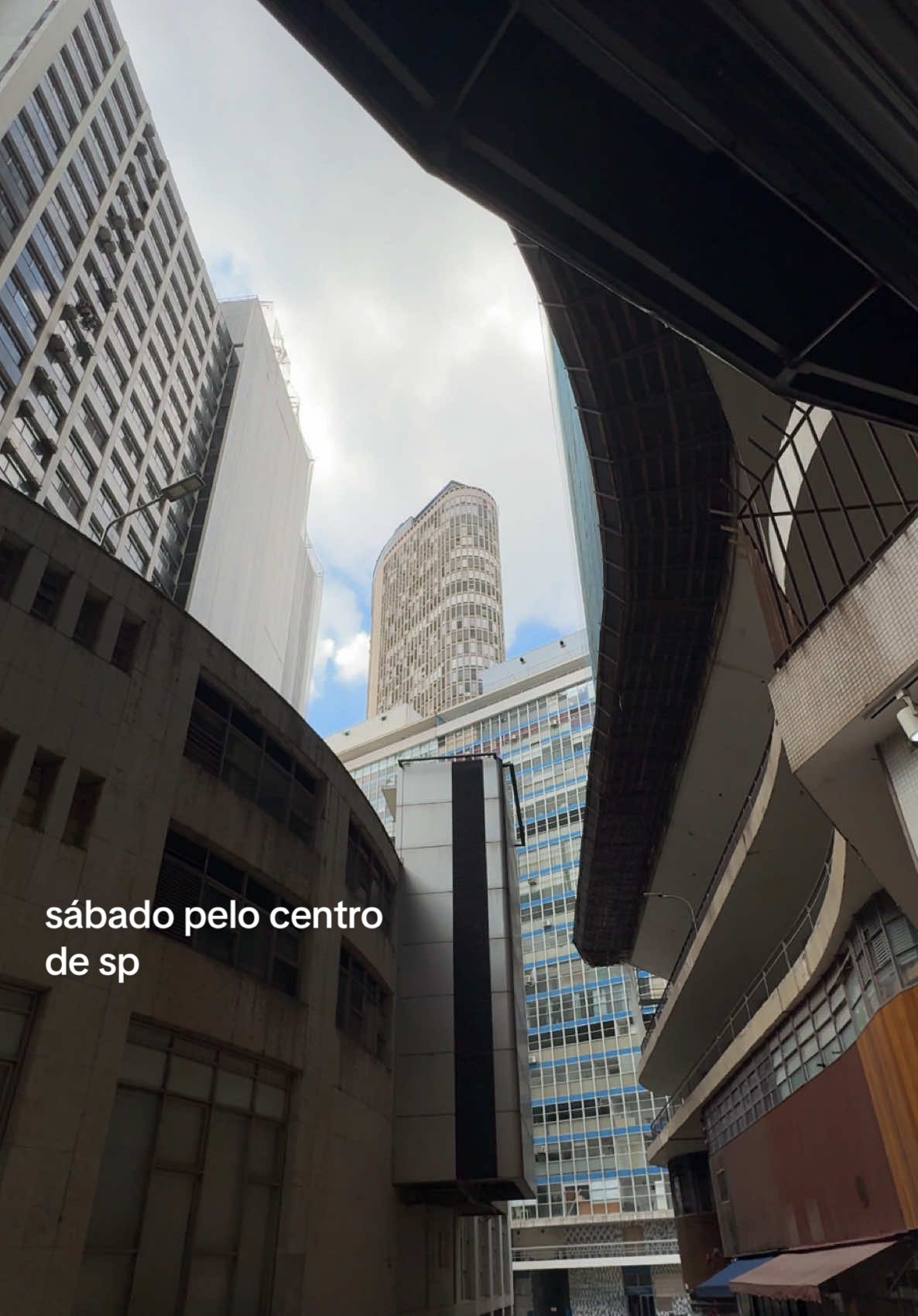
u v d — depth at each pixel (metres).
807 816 19.31
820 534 11.96
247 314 88.50
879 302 3.90
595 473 21.16
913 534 7.11
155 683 17.20
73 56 53.97
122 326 60.06
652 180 3.54
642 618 24.44
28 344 48.34
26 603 15.07
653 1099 72.00
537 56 3.32
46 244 50.50
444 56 3.09
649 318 17.00
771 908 23.48
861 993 15.23
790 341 3.73
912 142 2.73
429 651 150.75
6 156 46.97
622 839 35.22
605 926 43.94
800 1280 15.28
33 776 14.41
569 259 3.61
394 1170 23.66
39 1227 11.57
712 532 21.34
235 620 77.44
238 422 80.25
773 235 3.72
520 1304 69.06
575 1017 78.94
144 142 64.31
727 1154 26.84
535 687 103.44
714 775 29.61
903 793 7.46
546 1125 75.50
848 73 2.54
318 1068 19.38
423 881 29.20
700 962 27.48
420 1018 26.36
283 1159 17.48
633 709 28.16
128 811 15.52
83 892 14.05
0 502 15.25
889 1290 14.36
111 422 57.91
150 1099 14.46
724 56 2.74
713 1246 37.56
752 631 23.34
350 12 2.89
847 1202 15.81
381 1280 21.38
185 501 70.31
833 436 11.00
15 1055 12.40
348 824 24.14
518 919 31.45
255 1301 15.70
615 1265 66.81
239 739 19.92
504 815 31.42
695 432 19.08
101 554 16.94
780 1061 20.77
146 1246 13.58
